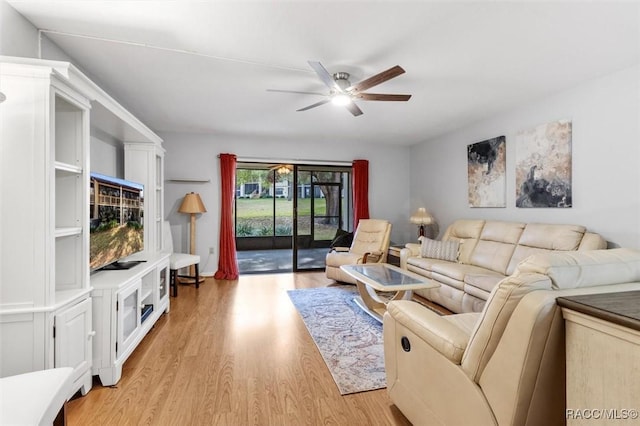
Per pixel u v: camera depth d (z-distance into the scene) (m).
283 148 5.39
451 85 3.03
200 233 5.04
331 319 3.15
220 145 5.11
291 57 2.45
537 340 1.00
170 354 2.39
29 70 1.54
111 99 2.30
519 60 2.51
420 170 5.73
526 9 1.85
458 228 4.36
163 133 4.90
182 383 2.00
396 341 1.69
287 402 1.80
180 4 1.81
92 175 2.13
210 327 2.94
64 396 1.26
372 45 2.27
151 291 2.91
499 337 1.12
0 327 1.53
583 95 2.96
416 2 1.79
